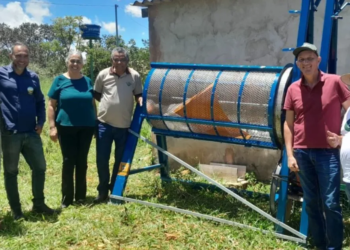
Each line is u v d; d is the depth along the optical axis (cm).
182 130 545
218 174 680
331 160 377
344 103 371
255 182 659
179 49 717
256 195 565
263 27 634
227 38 668
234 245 426
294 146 395
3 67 476
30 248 422
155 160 752
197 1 688
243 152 680
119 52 547
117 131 568
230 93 479
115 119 561
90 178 696
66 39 3086
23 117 477
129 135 576
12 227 469
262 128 462
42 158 505
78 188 567
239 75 486
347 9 561
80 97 530
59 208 543
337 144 356
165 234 453
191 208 535
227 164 695
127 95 561
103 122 566
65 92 528
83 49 2673
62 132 537
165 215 508
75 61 527
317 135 377
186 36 707
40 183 509
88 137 546
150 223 482
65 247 424
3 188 630
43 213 515
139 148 879
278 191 478
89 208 538
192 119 511
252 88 465
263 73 474
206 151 714
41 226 476
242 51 657
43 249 420
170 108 528
